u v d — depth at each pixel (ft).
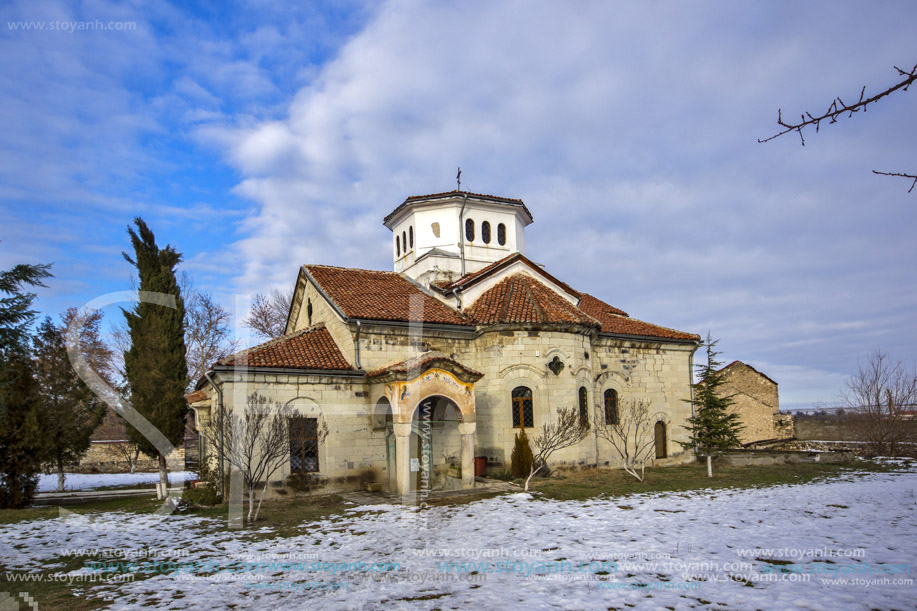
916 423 105.29
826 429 117.50
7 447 63.05
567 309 79.00
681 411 91.15
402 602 28.09
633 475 71.82
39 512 56.95
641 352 88.22
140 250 58.80
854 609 25.50
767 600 26.94
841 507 50.49
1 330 64.28
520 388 72.59
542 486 63.87
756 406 125.80
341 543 40.29
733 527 42.70
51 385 65.92
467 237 90.74
